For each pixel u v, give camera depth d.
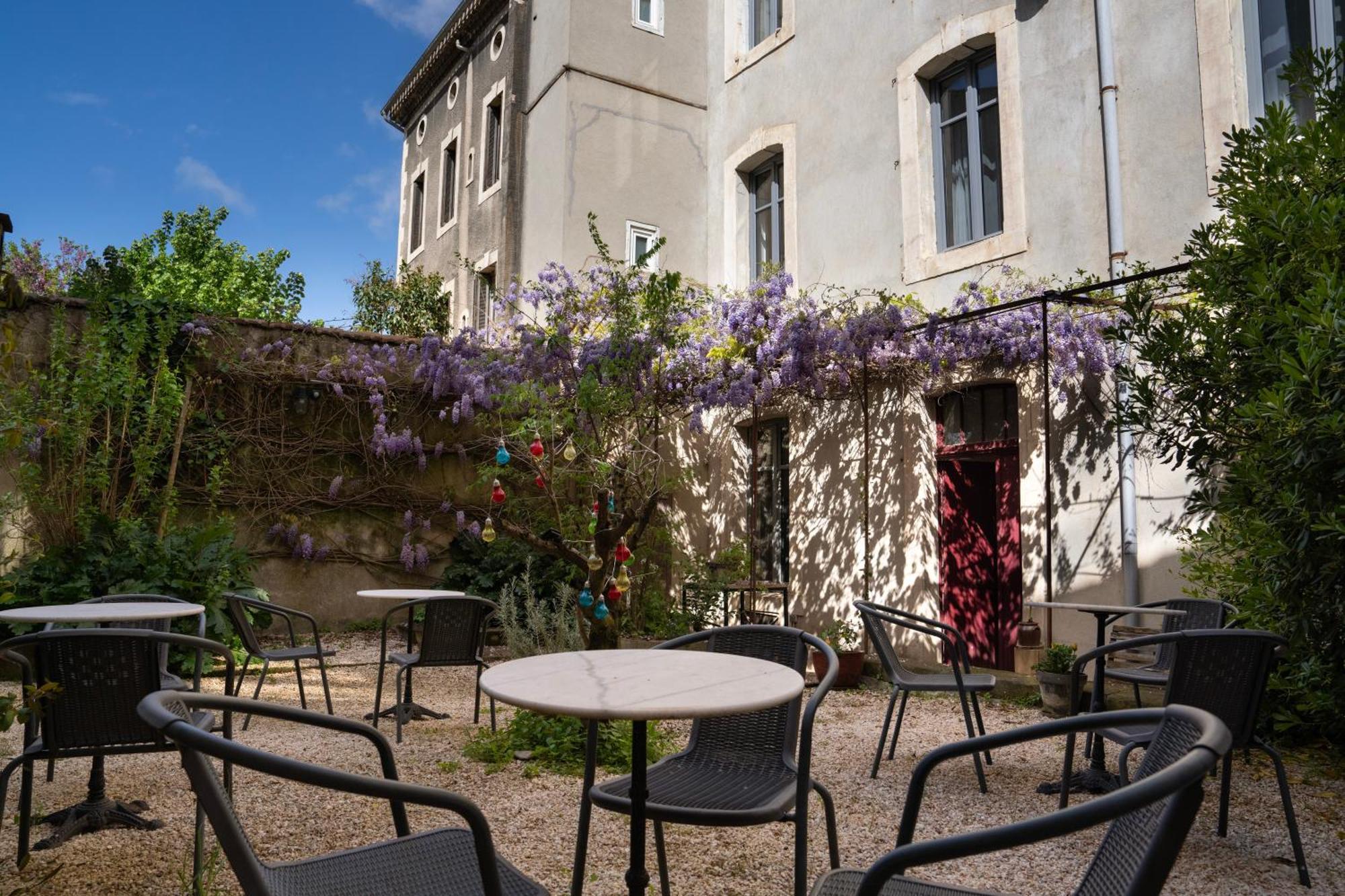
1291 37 6.28
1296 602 4.12
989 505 8.15
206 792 1.64
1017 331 7.17
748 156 11.20
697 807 2.43
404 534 10.27
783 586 9.29
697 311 9.30
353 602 10.04
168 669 7.25
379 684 5.60
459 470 10.53
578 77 11.34
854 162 9.57
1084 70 7.38
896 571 8.39
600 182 11.32
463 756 4.98
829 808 2.76
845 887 1.96
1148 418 4.93
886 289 9.00
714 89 12.03
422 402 10.41
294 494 9.76
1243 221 4.75
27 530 8.01
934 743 5.33
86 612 4.17
